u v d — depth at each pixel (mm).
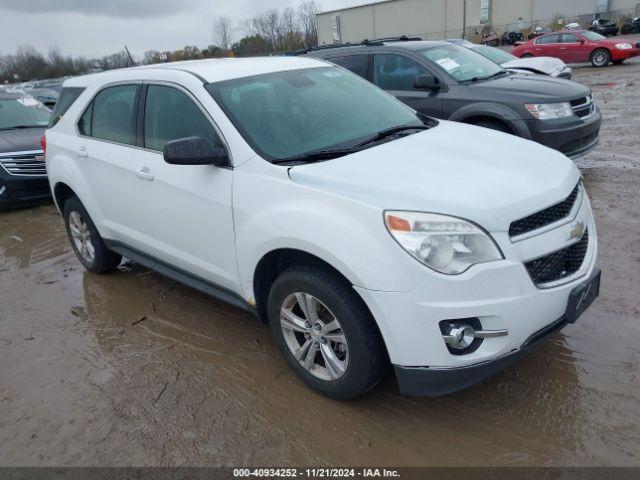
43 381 3670
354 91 4211
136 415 3244
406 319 2658
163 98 3949
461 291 2605
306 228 2885
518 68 12430
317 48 8906
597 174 7152
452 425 2975
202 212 3551
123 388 3510
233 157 3375
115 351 3951
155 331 4184
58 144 4980
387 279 2648
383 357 2936
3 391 3596
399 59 7531
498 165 3152
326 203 2877
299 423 3074
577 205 3121
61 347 4078
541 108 6363
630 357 3375
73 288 5094
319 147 3457
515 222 2746
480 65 7711
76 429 3174
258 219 3152
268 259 3248
